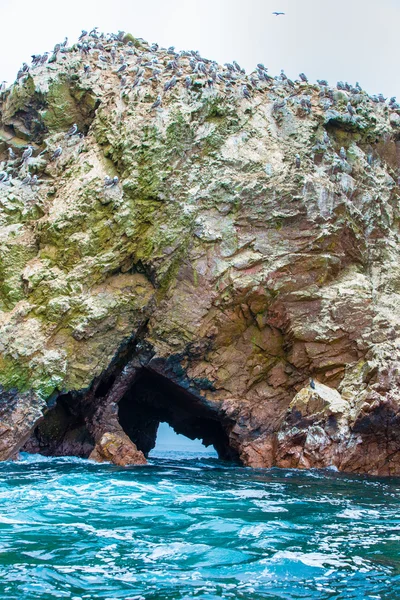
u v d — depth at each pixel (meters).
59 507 11.87
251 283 21.52
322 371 21.25
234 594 7.45
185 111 23.77
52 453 21.00
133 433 25.23
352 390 20.02
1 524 10.40
